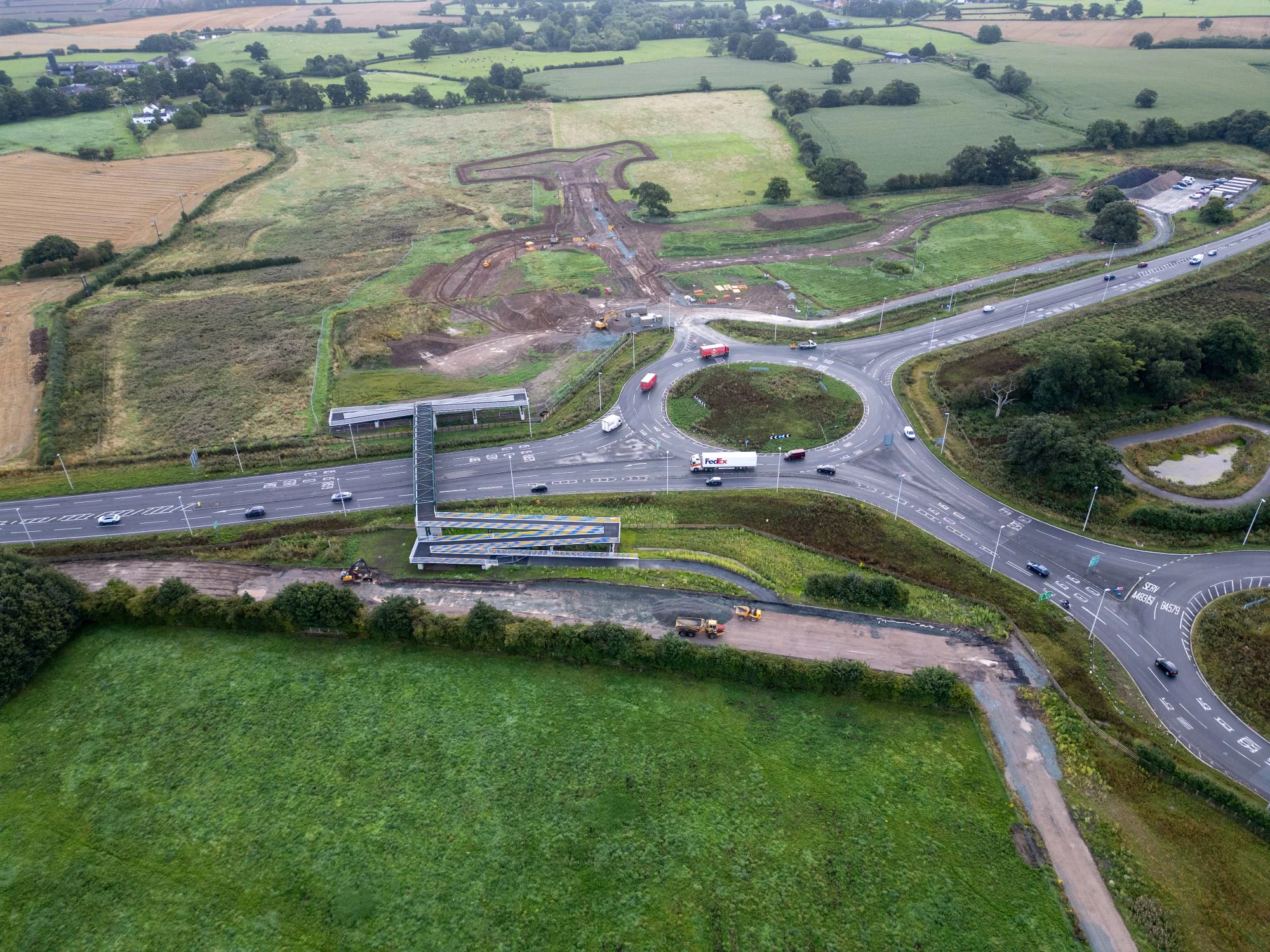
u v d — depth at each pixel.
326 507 133.12
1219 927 71.75
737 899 75.12
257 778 87.19
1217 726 91.50
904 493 132.62
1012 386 152.38
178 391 165.25
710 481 135.88
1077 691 95.38
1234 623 103.94
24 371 171.50
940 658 100.44
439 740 90.81
